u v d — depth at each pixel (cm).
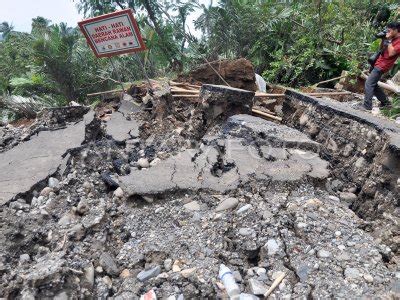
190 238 269
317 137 429
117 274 248
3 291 222
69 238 269
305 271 233
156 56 964
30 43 913
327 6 975
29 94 873
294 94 491
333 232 267
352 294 215
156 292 226
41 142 403
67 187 331
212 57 937
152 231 282
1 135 465
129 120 511
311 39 890
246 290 228
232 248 263
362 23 1027
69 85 852
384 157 314
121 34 503
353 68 782
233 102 471
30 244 267
